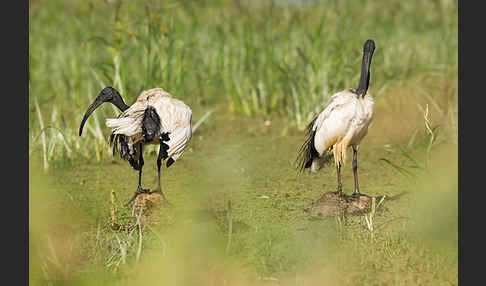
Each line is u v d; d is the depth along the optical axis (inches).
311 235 348.2
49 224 370.0
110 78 552.1
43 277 305.0
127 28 569.3
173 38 609.0
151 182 459.2
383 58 692.7
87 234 357.1
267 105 693.9
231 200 414.0
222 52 703.7
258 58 693.9
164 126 361.4
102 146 527.8
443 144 530.9
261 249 329.1
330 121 377.7
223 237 346.0
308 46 694.5
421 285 288.0
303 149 419.8
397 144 541.3
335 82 618.5
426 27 874.8
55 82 769.6
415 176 428.1
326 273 301.6
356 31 700.7
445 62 730.2
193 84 712.4
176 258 320.2
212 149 550.6
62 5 877.2
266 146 556.4
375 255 321.7
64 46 815.1
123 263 314.3
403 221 367.6
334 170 480.1
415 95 641.0
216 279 297.1
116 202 412.8
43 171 486.3
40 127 553.0
